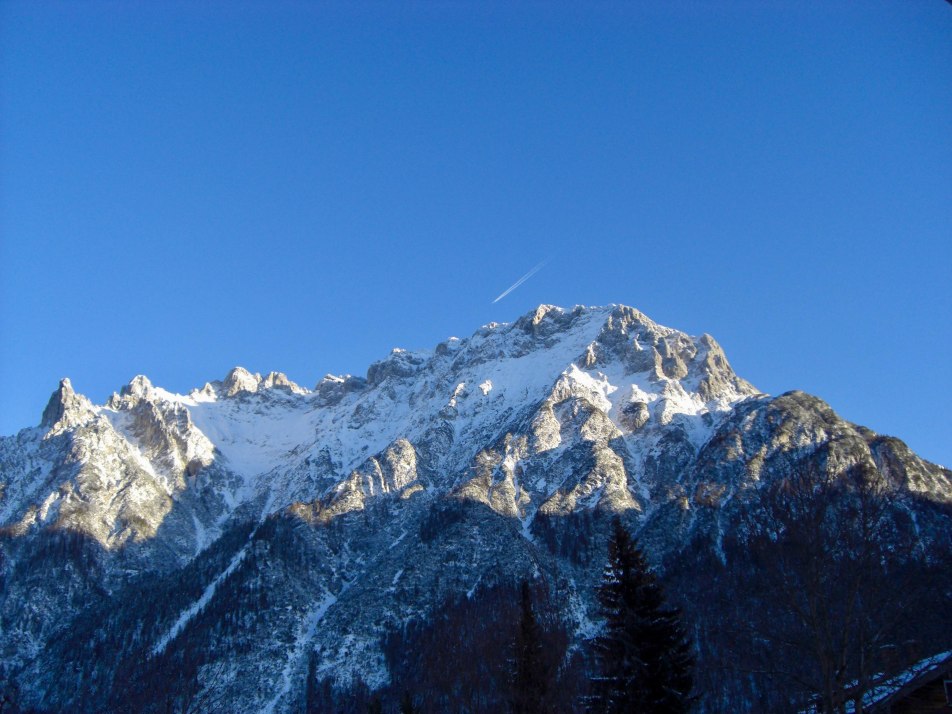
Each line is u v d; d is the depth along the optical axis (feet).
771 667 169.68
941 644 163.63
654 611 209.36
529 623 265.54
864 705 167.43
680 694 202.28
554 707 258.57
